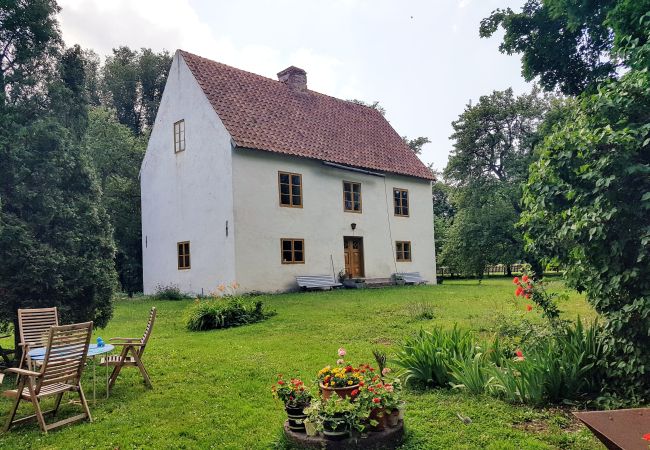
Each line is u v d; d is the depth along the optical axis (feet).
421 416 17.61
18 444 16.99
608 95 17.02
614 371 17.63
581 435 15.25
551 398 18.33
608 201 16.39
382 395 15.16
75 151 29.99
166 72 130.31
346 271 77.00
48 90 29.60
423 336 23.84
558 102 109.09
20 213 27.50
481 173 118.83
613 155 15.94
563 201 18.30
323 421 14.67
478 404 18.39
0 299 26.17
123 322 45.57
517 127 118.11
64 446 16.71
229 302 44.60
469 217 117.70
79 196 29.96
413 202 89.30
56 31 30.07
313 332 36.60
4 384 25.29
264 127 69.21
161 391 22.74
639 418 11.47
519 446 14.64
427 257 90.68
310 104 82.99
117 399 21.76
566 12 46.34
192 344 33.94
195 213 68.39
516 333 23.75
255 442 16.21
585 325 21.98
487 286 77.82
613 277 16.60
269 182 66.80
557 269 20.43
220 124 64.69
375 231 81.41
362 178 80.28
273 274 65.87
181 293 70.13
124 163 90.84
